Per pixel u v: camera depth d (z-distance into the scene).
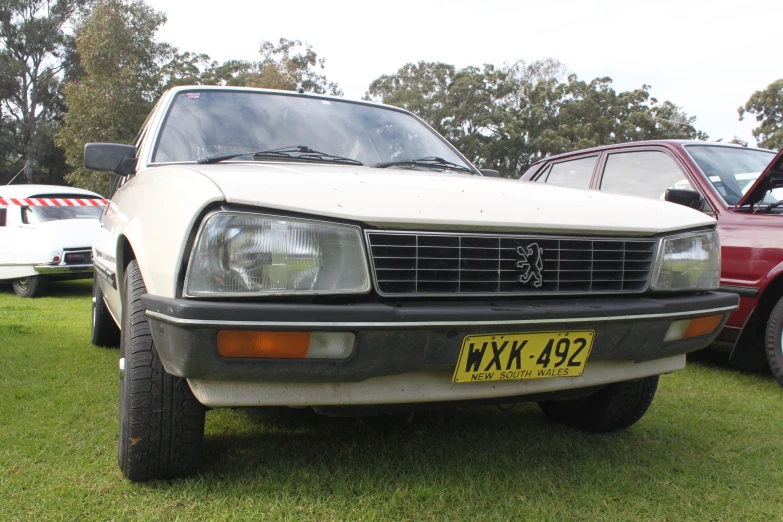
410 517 1.87
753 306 3.76
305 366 1.66
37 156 42.66
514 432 2.70
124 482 1.99
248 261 1.63
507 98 42.59
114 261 2.64
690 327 2.19
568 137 39.78
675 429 2.82
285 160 2.58
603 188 5.00
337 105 3.17
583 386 2.07
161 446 1.92
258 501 1.90
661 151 4.64
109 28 19.50
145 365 1.89
